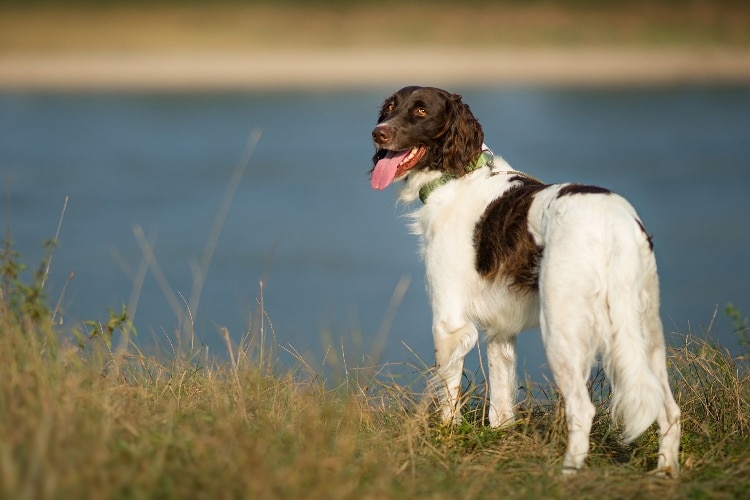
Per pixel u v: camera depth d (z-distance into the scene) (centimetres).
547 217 627
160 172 2880
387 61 8400
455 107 739
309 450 512
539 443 627
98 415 521
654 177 2498
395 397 680
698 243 1847
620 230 585
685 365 714
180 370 685
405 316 1451
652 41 8625
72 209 2281
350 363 777
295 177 2784
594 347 585
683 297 1490
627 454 645
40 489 436
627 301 579
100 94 6034
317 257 1853
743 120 3875
